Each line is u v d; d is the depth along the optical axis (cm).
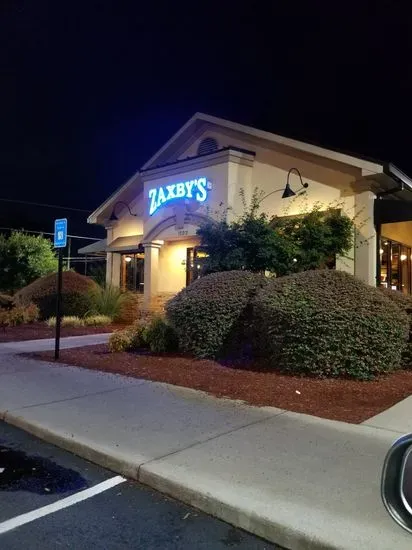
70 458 537
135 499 439
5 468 508
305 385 786
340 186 1389
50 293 1739
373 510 388
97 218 2152
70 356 1080
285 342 845
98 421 623
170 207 1744
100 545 366
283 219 1416
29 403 712
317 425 601
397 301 956
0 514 412
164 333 1064
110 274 2141
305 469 468
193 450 518
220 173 1558
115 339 1117
